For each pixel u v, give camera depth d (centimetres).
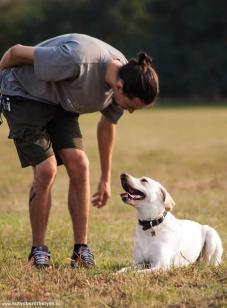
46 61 945
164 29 8925
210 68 8506
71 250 1188
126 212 1638
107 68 942
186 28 8794
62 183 2203
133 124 5191
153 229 1038
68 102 966
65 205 1745
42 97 980
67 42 955
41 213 1015
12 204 1748
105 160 1045
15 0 9325
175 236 1048
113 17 9162
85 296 852
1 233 1345
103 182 1050
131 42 9019
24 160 1005
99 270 1001
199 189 2094
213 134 4219
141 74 909
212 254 1097
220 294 853
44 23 9338
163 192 1039
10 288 908
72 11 9312
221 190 2056
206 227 1111
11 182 2191
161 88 8694
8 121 1006
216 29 8738
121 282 911
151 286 896
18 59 969
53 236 1303
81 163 1020
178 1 8856
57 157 1032
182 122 5297
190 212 1634
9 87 995
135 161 2842
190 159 2911
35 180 1005
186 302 832
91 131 4375
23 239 1280
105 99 965
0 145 3422
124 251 1202
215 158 2941
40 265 1007
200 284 912
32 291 888
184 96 8712
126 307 820
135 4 9231
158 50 8694
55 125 1015
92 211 1638
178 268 992
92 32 9294
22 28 9294
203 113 6334
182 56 8631
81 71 939
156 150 3297
